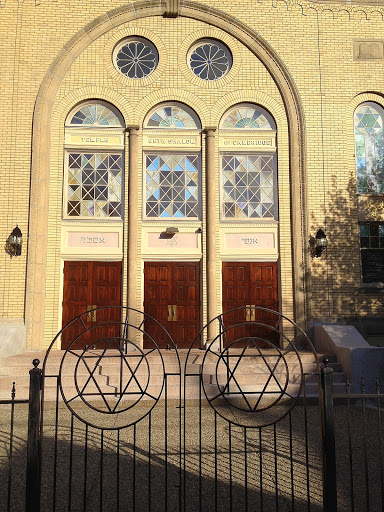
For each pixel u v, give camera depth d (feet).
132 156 39.68
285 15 42.22
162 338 38.70
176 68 41.19
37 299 37.22
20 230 37.73
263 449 19.04
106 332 38.50
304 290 39.11
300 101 41.11
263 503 14.11
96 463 17.28
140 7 41.24
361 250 40.91
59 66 40.19
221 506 13.93
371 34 42.57
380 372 29.84
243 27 41.60
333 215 40.32
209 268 38.88
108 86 40.57
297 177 40.37
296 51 41.86
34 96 39.70
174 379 29.55
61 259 38.91
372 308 39.60
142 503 14.10
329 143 41.14
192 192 40.65
